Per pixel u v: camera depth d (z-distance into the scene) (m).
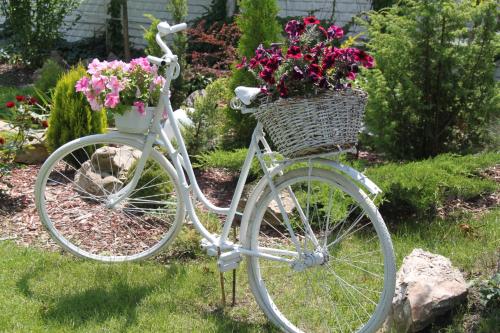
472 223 4.72
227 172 5.86
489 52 5.57
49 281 3.98
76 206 5.07
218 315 3.67
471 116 5.72
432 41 5.57
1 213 4.97
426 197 4.65
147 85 3.95
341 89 3.16
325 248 3.53
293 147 3.22
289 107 3.15
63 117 5.76
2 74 11.13
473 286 3.52
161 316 3.61
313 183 4.66
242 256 3.66
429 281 3.39
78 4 11.89
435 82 5.67
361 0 10.73
